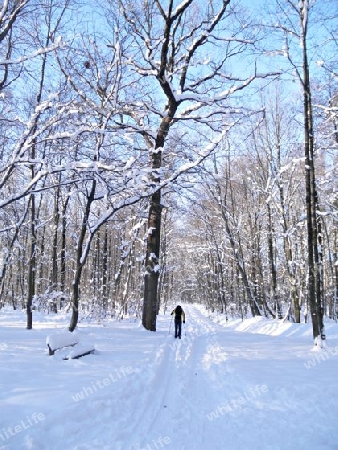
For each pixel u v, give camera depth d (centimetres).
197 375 897
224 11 1538
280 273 3619
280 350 1183
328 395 626
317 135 1619
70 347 959
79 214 2561
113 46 1248
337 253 2836
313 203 1303
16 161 906
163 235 3231
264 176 2616
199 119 1573
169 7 1432
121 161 1223
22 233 2258
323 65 1359
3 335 1280
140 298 3228
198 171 1321
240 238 3136
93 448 451
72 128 1123
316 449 462
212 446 479
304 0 1207
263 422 554
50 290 2528
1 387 614
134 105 1551
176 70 1702
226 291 4094
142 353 1062
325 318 3067
